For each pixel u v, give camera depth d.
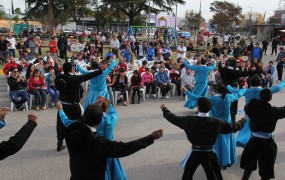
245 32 65.25
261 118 4.60
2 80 13.22
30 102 9.52
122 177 4.41
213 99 5.41
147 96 11.73
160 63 13.09
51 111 9.33
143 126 8.18
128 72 12.09
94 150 3.03
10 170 5.55
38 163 5.86
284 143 7.18
